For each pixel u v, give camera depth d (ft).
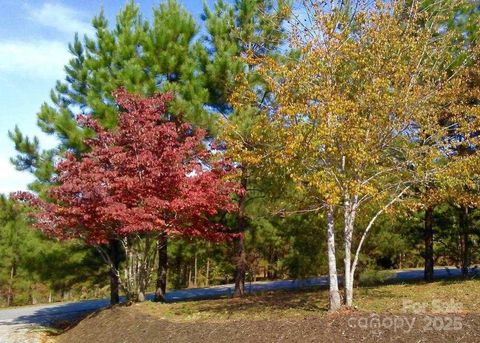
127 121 41.83
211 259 96.12
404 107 30.66
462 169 32.14
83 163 41.88
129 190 39.81
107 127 49.21
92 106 50.24
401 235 52.49
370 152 30.73
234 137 39.65
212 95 49.47
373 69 31.32
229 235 44.75
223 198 41.70
